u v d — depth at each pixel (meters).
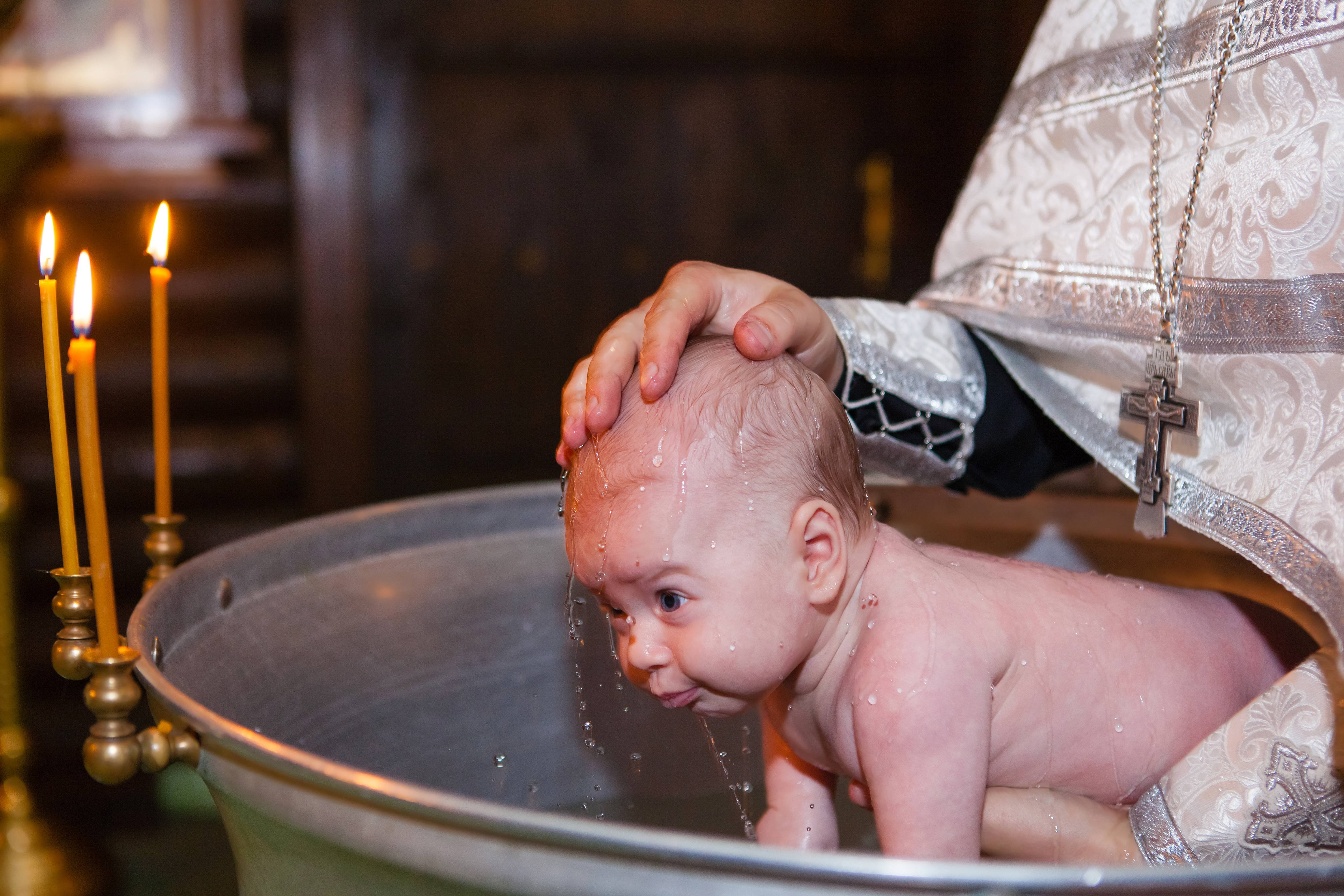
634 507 0.64
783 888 0.41
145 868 1.81
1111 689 0.71
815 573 0.67
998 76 3.12
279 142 2.66
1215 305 0.64
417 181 3.03
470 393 3.13
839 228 3.25
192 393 2.61
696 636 0.65
